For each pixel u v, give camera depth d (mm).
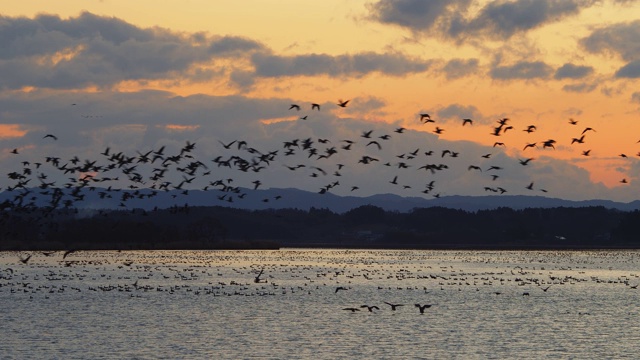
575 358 68500
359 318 90000
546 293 123375
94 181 78938
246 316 91375
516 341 75875
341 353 69312
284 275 155500
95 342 73750
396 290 126688
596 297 117438
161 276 148000
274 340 75188
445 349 71500
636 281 149625
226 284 132500
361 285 135250
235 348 71250
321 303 105625
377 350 70688
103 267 169750
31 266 169875
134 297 110875
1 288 122000
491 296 118000
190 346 72125
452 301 109938
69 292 116875
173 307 99688
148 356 67875
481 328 83250
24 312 93500
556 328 84062
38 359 66438
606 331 82438
